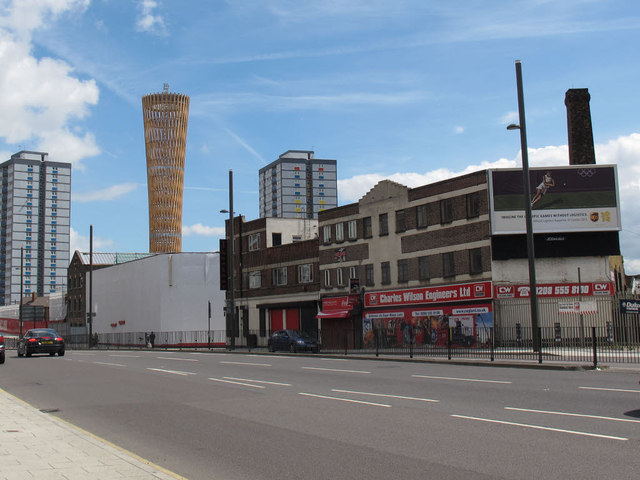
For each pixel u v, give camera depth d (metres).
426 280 44.34
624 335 33.38
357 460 8.60
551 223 40.19
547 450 8.77
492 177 40.59
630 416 11.40
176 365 28.34
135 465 8.05
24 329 94.56
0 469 7.80
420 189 45.28
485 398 14.33
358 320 48.94
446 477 7.54
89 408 14.62
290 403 14.50
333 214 52.34
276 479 7.77
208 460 8.94
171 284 70.88
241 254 62.66
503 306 39.75
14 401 15.29
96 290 88.12
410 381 18.66
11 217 182.25
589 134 49.53
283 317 56.97
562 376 19.62
